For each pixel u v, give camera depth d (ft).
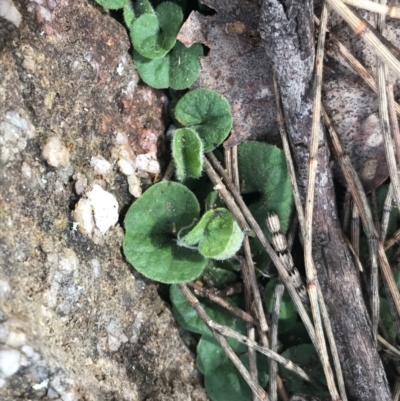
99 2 0.25
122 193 0.27
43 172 0.23
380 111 0.25
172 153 0.27
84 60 0.25
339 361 0.26
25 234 0.22
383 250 0.27
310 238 0.26
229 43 0.27
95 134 0.26
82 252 0.24
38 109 0.23
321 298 0.26
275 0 0.22
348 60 0.26
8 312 0.20
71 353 0.22
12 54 0.22
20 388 0.20
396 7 0.24
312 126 0.25
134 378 0.26
